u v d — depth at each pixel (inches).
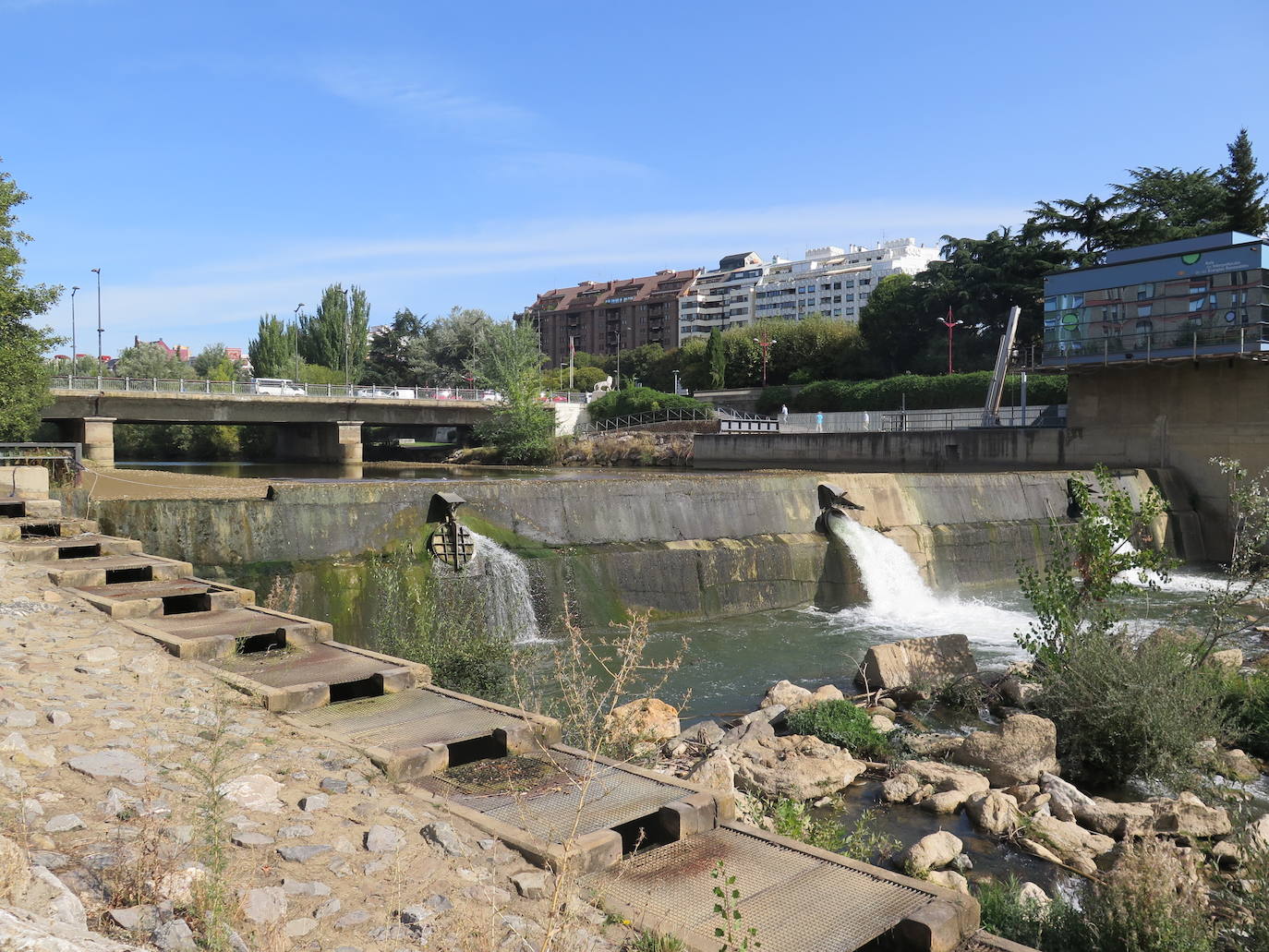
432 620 552.1
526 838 211.0
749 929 183.8
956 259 3031.5
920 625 821.2
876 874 210.8
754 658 692.7
